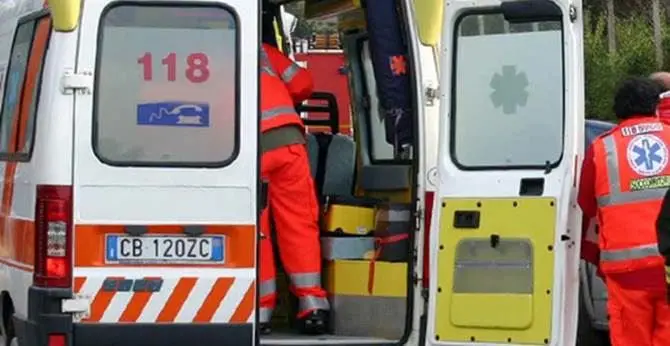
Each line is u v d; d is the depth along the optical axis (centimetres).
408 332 1214
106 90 1148
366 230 1316
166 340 1149
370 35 1259
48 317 1139
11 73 1345
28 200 1188
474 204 1172
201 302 1155
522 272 1160
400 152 1293
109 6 1150
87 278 1140
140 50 1155
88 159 1142
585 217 1220
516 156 1172
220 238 1159
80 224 1141
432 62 1227
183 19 1160
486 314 1166
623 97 1205
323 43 1625
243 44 1164
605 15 5272
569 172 1153
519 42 1172
